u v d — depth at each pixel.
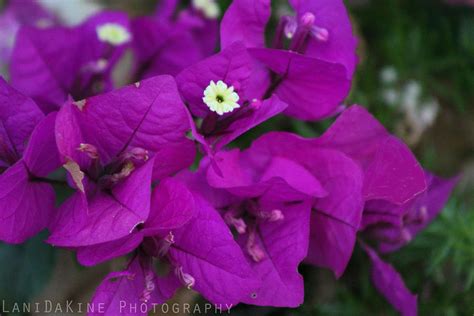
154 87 0.19
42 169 0.19
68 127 0.19
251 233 0.21
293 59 0.21
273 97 0.20
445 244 0.26
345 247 0.21
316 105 0.22
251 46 0.22
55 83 0.23
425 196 0.23
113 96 0.19
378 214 0.22
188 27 0.25
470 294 0.27
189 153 0.20
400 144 0.20
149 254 0.20
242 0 0.21
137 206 0.19
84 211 0.19
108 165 0.20
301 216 0.20
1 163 0.20
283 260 0.20
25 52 0.22
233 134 0.20
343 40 0.21
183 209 0.19
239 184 0.20
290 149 0.21
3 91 0.19
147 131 0.19
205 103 0.20
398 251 0.27
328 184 0.21
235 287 0.19
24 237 0.20
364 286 0.27
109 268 0.26
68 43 0.23
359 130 0.21
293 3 0.22
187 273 0.20
